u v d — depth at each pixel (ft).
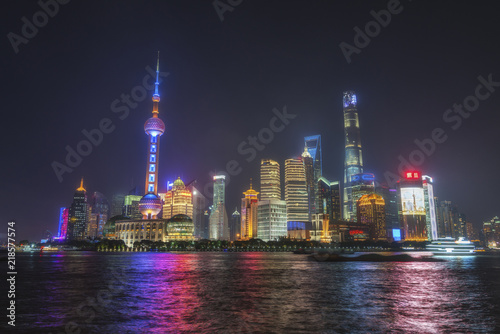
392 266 617.62
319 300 214.28
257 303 201.77
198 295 233.76
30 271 447.01
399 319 159.12
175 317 161.89
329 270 496.23
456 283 321.11
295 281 331.57
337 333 134.51
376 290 265.95
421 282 329.31
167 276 377.50
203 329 140.36
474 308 188.14
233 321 153.79
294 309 183.32
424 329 140.97
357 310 180.96
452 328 142.51
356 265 648.38
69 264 619.26
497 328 142.82
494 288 282.56
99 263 651.66
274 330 138.92
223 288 272.92
